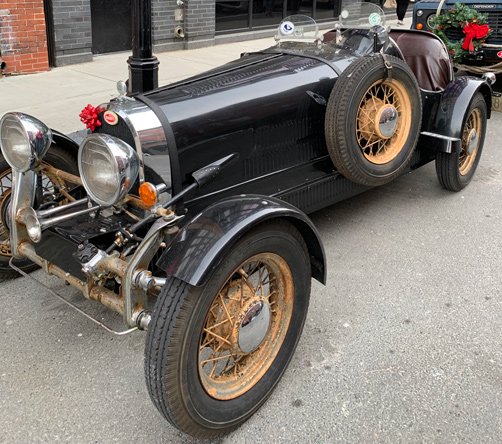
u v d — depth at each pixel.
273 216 2.51
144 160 2.99
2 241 3.73
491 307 3.64
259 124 3.49
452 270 4.07
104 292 2.71
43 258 2.98
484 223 4.80
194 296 2.32
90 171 2.63
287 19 4.79
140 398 2.88
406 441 2.62
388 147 4.04
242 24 11.83
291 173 3.78
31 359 3.12
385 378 3.01
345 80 3.59
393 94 3.98
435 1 8.70
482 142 5.42
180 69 8.77
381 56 3.72
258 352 2.78
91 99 7.18
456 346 3.27
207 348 3.09
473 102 4.91
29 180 3.08
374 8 4.68
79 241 2.79
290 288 2.80
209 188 3.31
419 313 3.57
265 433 2.67
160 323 2.31
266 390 2.75
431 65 4.99
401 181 5.67
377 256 4.25
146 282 2.49
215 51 10.45
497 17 8.05
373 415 2.77
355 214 4.93
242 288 2.64
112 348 3.23
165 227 2.62
